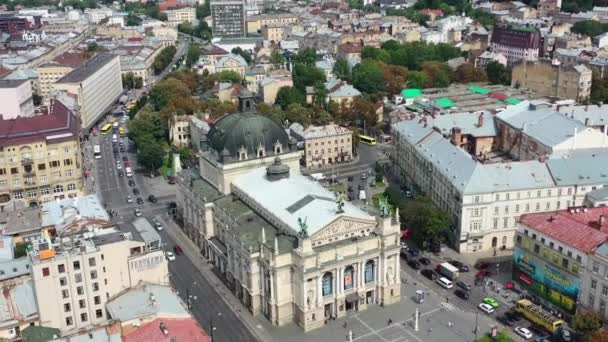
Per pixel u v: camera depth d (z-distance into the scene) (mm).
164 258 193500
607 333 168250
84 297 182375
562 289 198000
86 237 190375
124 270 187250
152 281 192875
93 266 181625
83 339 163375
